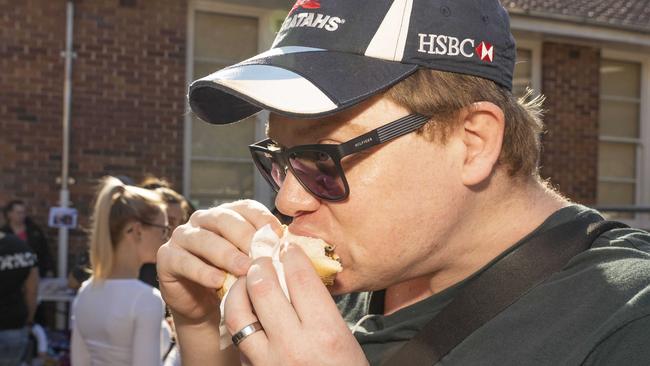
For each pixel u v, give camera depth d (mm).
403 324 1378
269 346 1195
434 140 1229
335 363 1148
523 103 1457
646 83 10219
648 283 1148
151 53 8047
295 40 1260
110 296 3172
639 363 1077
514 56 1341
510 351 1188
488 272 1273
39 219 7750
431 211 1239
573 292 1197
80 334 3326
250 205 1487
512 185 1353
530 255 1266
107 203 3307
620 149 10102
